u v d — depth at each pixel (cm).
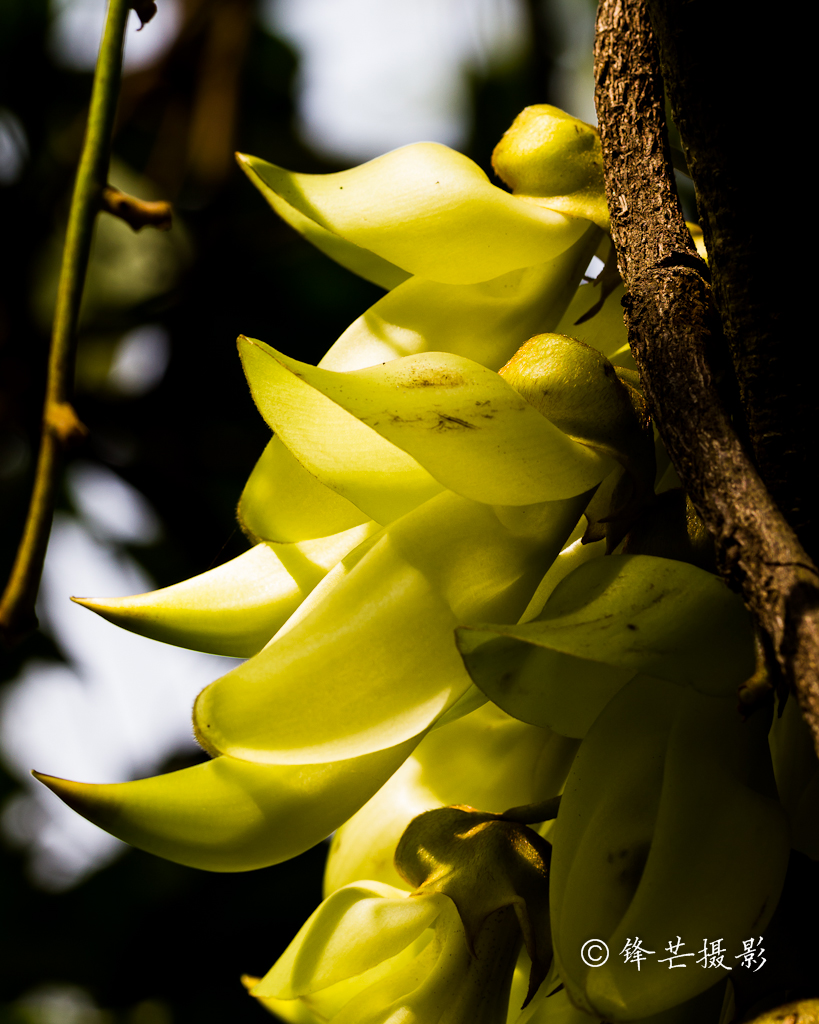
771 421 50
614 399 52
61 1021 95
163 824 52
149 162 104
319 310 99
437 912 54
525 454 51
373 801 57
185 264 98
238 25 102
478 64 108
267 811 52
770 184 50
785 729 53
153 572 99
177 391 96
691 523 52
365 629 51
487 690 51
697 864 50
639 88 52
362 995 54
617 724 51
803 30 50
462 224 54
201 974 93
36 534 58
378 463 52
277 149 113
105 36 59
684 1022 52
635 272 51
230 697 51
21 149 98
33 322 93
